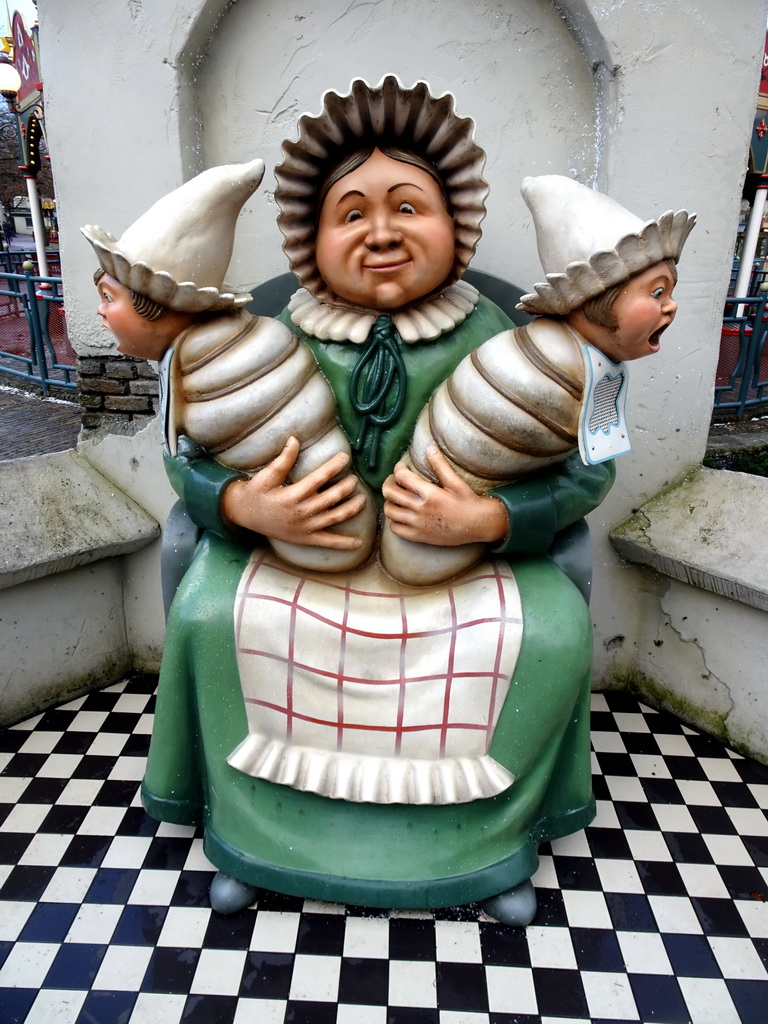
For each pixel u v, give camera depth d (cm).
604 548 222
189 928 158
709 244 197
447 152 143
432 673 149
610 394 141
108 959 151
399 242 143
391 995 144
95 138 195
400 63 186
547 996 145
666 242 124
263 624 148
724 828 187
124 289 132
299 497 140
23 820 186
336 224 146
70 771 203
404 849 153
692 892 169
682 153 188
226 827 160
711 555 200
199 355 139
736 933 159
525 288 200
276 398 140
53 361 516
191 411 142
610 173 187
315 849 154
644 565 224
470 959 152
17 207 1750
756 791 200
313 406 144
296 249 154
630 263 124
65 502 217
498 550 149
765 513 199
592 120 190
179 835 183
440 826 153
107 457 227
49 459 222
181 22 179
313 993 145
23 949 153
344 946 154
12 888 167
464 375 141
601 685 240
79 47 188
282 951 153
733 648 208
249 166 137
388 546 154
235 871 157
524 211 195
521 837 159
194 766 168
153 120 189
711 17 179
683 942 157
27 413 437
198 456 155
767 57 502
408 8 182
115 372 218
